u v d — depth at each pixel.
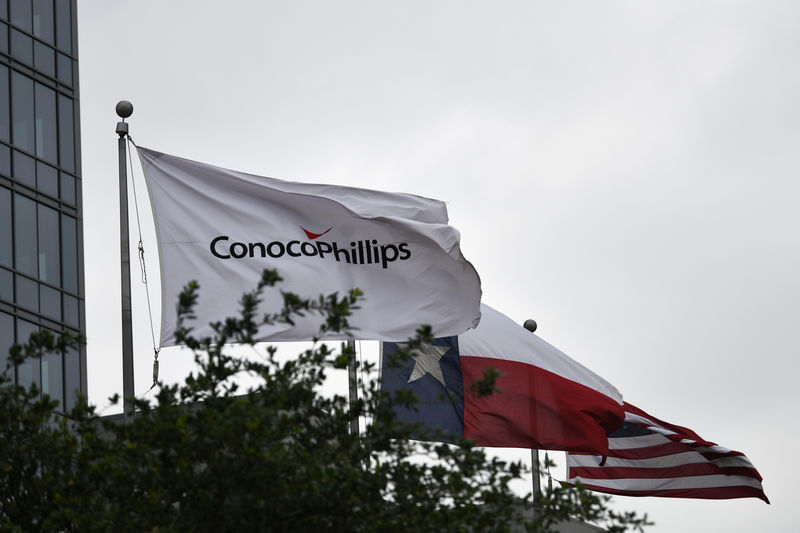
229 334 49.59
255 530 47.03
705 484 88.56
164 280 64.75
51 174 103.50
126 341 60.56
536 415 76.25
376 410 50.22
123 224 62.66
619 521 51.97
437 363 75.19
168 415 48.00
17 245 99.00
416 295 66.06
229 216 65.88
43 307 100.00
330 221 66.44
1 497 51.53
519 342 77.19
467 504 49.88
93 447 49.72
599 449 76.62
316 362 50.41
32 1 106.00
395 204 67.06
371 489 47.62
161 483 47.84
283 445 48.56
